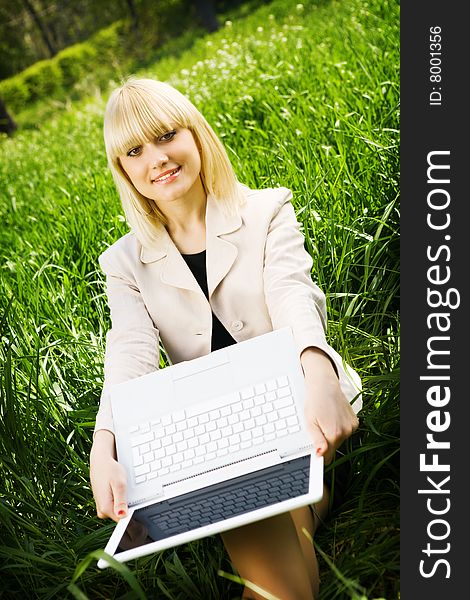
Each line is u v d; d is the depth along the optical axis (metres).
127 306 2.26
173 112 2.12
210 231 2.17
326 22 7.25
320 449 1.73
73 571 2.18
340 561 1.92
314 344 1.89
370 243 2.86
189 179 2.13
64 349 3.11
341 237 3.07
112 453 1.95
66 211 4.82
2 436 2.42
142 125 2.09
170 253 2.20
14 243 5.02
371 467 2.16
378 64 4.57
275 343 1.91
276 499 1.64
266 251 2.16
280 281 2.08
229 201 2.19
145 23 26.00
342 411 1.80
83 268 3.71
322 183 3.34
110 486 1.85
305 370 1.87
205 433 1.86
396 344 2.65
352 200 3.24
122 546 1.69
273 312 2.05
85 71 26.05
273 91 5.09
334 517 2.12
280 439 1.80
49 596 2.09
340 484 2.15
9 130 17.98
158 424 1.91
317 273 2.98
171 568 2.04
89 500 2.44
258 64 6.41
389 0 5.75
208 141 2.18
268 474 1.74
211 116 5.42
